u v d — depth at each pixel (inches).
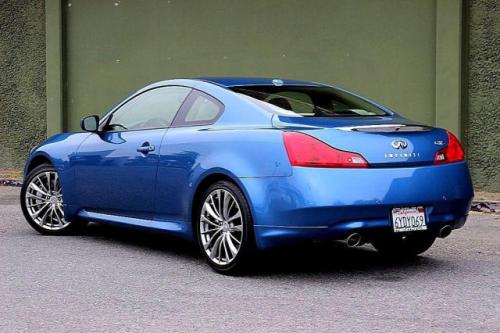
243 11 534.0
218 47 545.3
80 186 343.6
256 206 264.1
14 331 213.0
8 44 630.5
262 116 278.5
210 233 286.4
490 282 271.0
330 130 262.7
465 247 336.5
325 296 251.0
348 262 306.0
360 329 214.5
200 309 235.0
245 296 251.0
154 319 224.4
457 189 276.8
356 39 494.6
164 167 301.6
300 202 255.1
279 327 216.4
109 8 588.7
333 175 256.8
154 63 572.4
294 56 516.7
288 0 516.7
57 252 321.1
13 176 597.3
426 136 277.0
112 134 333.1
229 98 293.1
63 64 608.1
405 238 310.3
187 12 556.1
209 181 285.7
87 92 602.9
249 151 269.7
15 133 631.8
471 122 462.9
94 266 295.3
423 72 473.4
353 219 258.4
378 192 259.4
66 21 608.1
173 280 273.3
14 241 345.7
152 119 319.9
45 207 361.4
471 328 215.8
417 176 267.3
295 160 257.8
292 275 282.0
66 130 612.4
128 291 257.0
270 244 264.1
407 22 476.7
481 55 457.4
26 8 621.6
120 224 326.6
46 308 235.8
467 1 458.0
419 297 249.8
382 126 268.4
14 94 629.9
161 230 306.5
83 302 242.8
